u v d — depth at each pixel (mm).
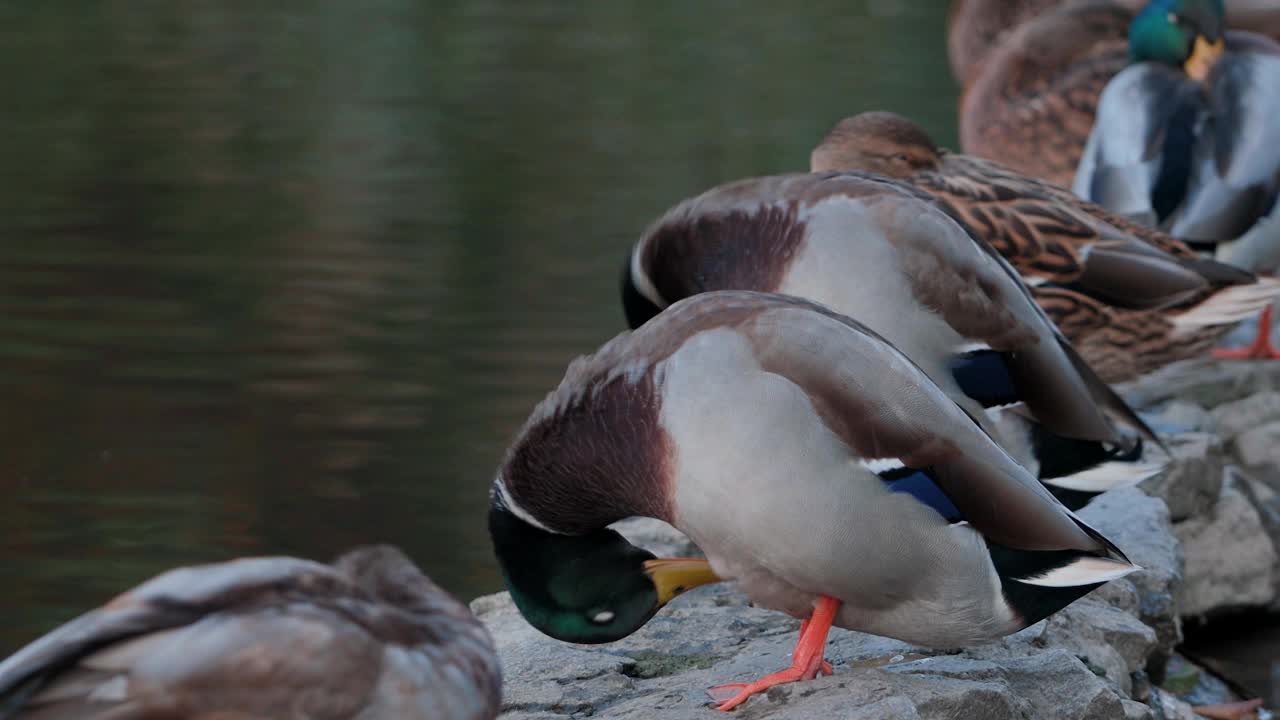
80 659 4652
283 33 35469
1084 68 14336
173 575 4949
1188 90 12258
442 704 5172
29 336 15602
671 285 8164
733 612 8352
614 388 6578
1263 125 12031
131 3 38500
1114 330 9805
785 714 6473
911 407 6395
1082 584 6469
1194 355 10023
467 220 20500
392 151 24719
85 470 12305
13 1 37938
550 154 24672
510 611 8594
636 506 6723
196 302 16703
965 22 17672
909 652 7637
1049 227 9648
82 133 25359
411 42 35031
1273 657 9828
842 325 6473
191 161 23672
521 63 32844
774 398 6277
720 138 25969
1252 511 10383
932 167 10250
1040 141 14336
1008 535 6441
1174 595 9031
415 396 13922
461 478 12188
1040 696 7262
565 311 16531
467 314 16297
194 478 12039
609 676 7508
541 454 6812
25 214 20375
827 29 37688
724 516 6387
